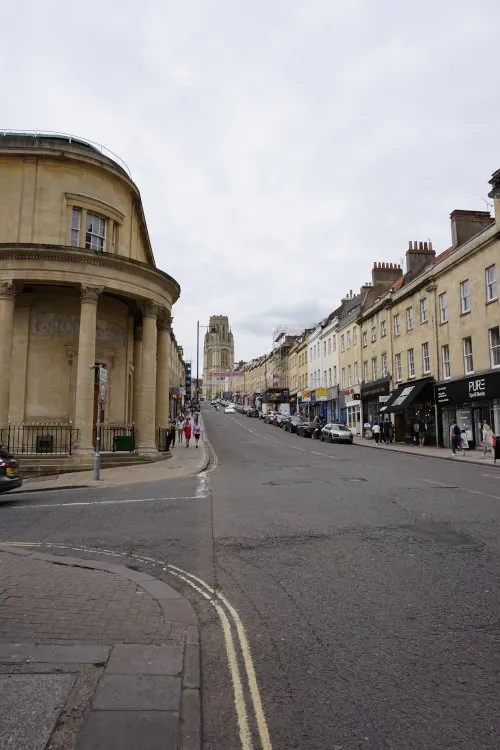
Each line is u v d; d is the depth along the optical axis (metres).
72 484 14.73
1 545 7.37
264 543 7.26
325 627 4.38
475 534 7.45
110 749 2.65
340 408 46.31
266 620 4.55
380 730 2.91
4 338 18.69
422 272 32.78
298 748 2.75
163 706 3.03
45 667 3.51
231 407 90.00
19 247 18.81
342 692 3.32
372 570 5.93
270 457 23.16
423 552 6.59
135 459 20.48
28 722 2.86
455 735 2.87
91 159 21.91
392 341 35.53
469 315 26.59
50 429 21.17
